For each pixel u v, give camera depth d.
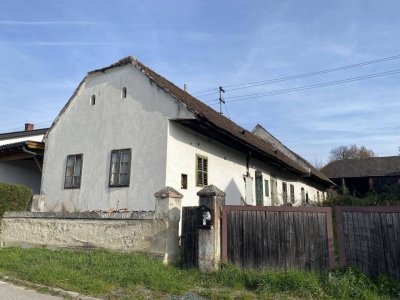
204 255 7.56
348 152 68.81
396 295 5.90
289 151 27.17
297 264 7.00
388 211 6.44
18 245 11.32
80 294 6.16
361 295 5.84
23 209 12.80
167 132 11.05
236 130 15.71
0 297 6.00
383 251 6.36
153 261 8.05
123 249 9.05
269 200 18.77
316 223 7.00
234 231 7.64
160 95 11.48
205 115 11.48
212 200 7.73
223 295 6.04
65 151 13.60
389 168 37.53
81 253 9.22
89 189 12.45
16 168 16.70
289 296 6.04
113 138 12.32
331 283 6.18
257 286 6.50
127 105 12.27
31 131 22.48
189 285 6.78
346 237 6.67
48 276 6.97
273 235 7.30
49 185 13.66
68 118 13.94
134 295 6.12
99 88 13.30
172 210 8.59
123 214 9.30
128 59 12.62
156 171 10.98
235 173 15.23
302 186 26.30
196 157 12.38
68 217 10.41
